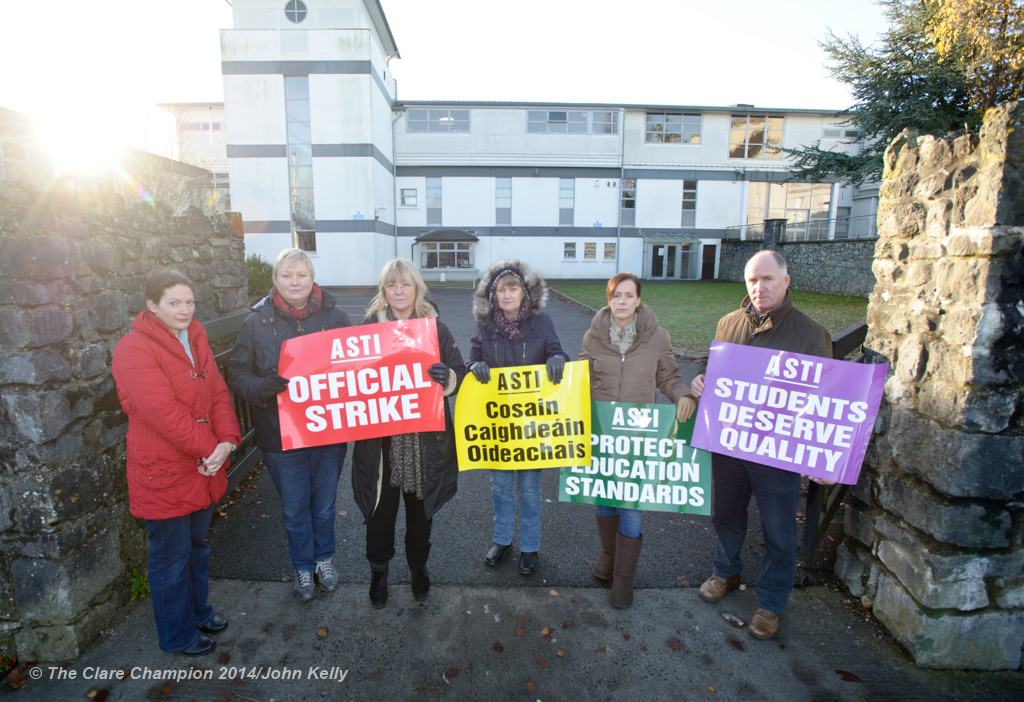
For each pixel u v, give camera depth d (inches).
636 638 110.3
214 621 110.3
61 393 99.0
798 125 1175.6
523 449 123.3
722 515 118.1
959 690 98.1
